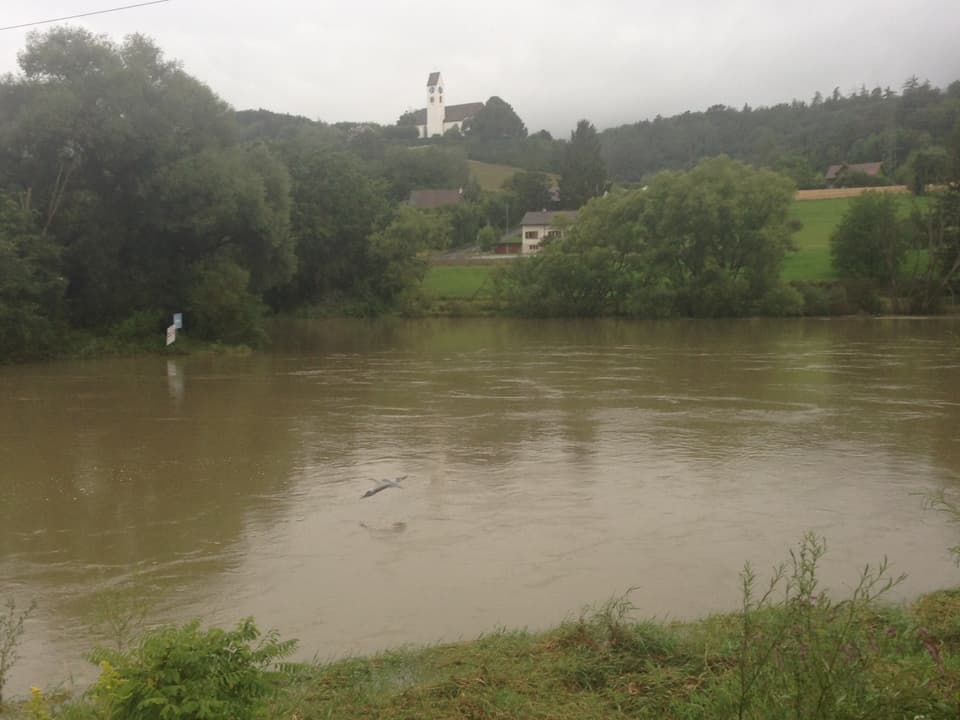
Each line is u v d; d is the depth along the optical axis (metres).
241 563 10.16
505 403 22.69
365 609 8.62
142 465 15.62
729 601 8.62
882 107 172.12
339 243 70.62
